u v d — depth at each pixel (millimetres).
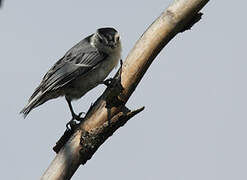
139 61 7492
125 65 7523
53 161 7250
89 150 7258
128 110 7434
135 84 7527
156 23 7590
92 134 7293
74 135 7355
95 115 7387
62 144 7543
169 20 7520
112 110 7375
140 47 7531
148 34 7562
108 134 7391
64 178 7230
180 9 7504
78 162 7309
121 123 7402
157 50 7562
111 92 7406
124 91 7449
